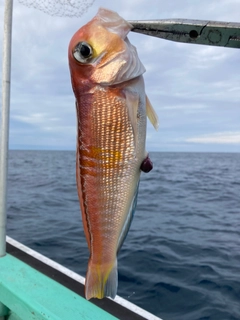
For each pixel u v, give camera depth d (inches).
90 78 10.4
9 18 23.5
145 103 11.0
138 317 19.4
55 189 126.3
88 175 10.7
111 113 10.4
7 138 24.4
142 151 10.8
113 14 10.9
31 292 19.8
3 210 25.0
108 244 10.8
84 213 10.9
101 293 10.8
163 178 184.1
